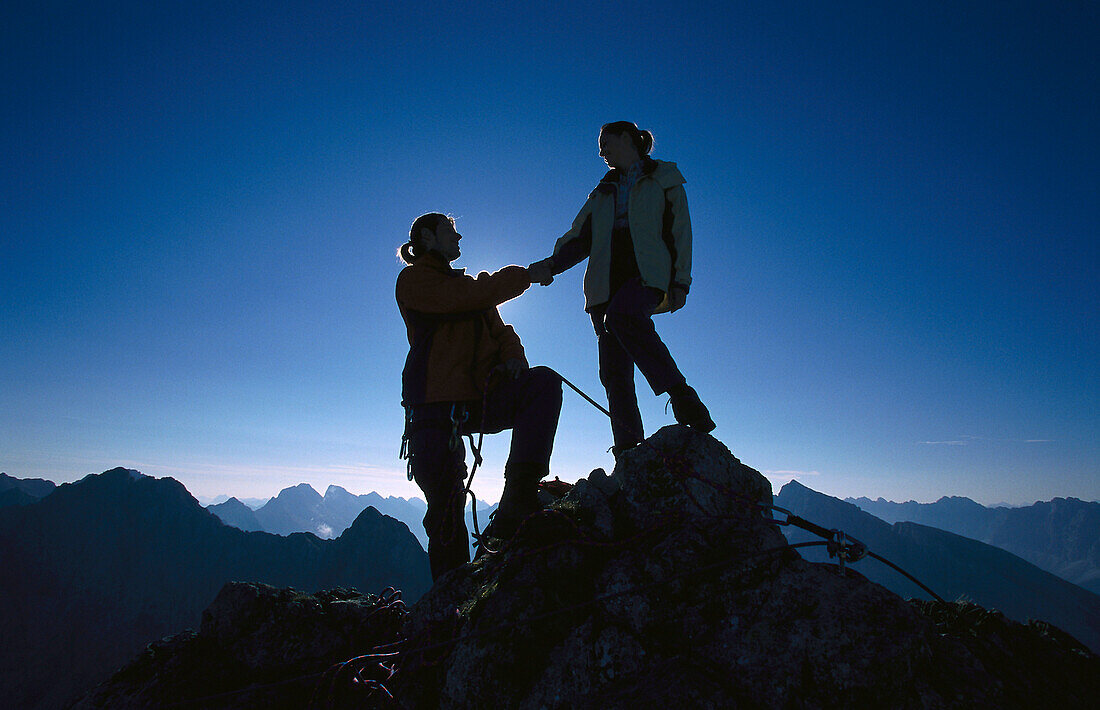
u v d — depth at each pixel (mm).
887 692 2838
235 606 4582
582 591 3438
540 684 3143
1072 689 3188
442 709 3324
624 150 5215
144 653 4555
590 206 5316
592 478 4469
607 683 3080
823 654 2936
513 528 3996
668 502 3789
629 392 5129
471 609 3590
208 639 4547
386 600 5168
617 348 5152
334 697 4043
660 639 3205
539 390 4309
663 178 4934
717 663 3064
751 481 4074
